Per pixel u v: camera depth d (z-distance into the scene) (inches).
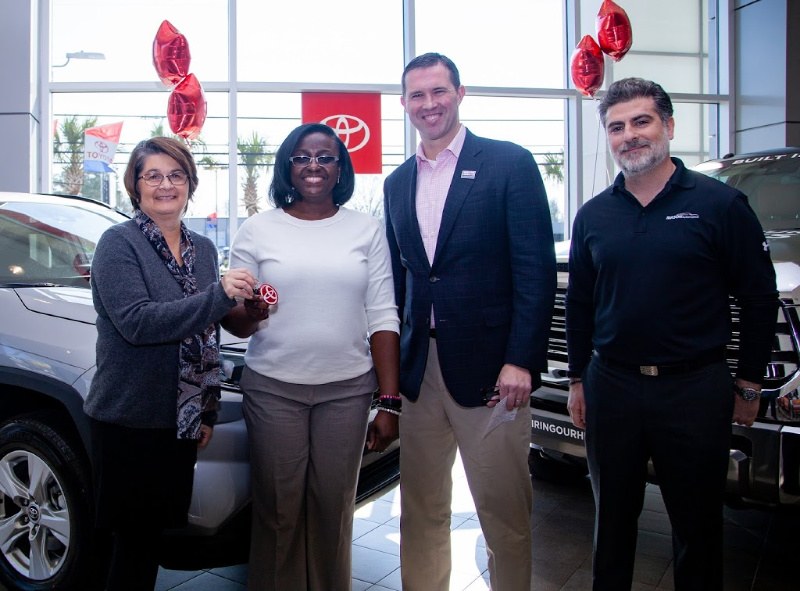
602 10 242.2
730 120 324.5
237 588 99.4
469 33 282.8
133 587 71.4
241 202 267.0
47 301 96.7
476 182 79.2
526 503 81.2
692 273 71.8
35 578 92.4
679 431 72.4
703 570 73.7
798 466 84.9
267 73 266.5
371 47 273.7
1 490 96.2
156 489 69.5
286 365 77.9
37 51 248.5
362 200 272.5
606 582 78.2
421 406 84.7
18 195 128.8
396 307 85.7
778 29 303.7
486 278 79.5
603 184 295.4
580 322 83.6
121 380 67.9
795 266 93.0
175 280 70.7
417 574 88.3
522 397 76.2
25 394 95.2
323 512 81.3
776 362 87.4
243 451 82.8
